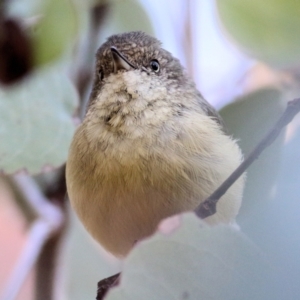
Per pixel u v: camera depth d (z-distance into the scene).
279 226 1.27
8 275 1.47
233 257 1.36
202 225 1.36
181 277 1.36
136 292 1.36
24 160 1.39
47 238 1.41
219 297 1.36
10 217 1.47
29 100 1.39
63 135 1.39
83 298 1.43
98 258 1.44
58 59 1.37
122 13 1.42
